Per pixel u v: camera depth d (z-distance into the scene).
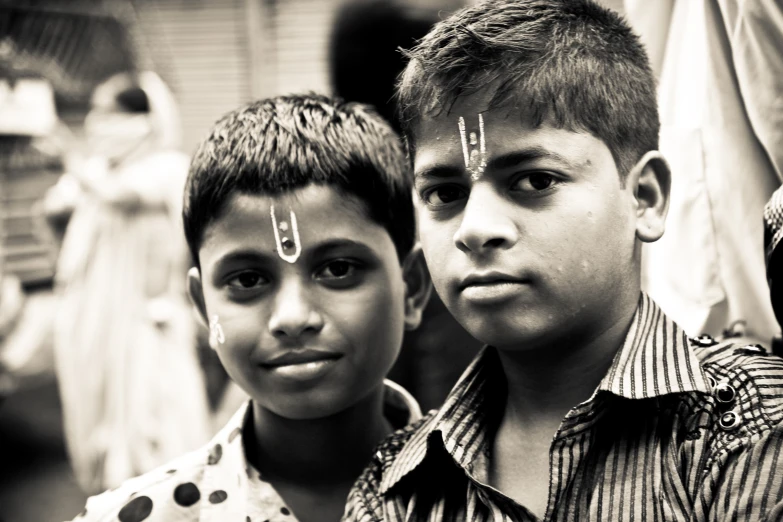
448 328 2.60
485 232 1.32
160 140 5.17
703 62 1.79
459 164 1.38
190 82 6.09
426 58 1.43
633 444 1.35
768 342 1.77
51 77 5.95
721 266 1.78
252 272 1.67
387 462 1.58
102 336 4.89
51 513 5.08
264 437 1.79
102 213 5.02
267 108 1.85
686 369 1.36
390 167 1.80
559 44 1.39
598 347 1.42
